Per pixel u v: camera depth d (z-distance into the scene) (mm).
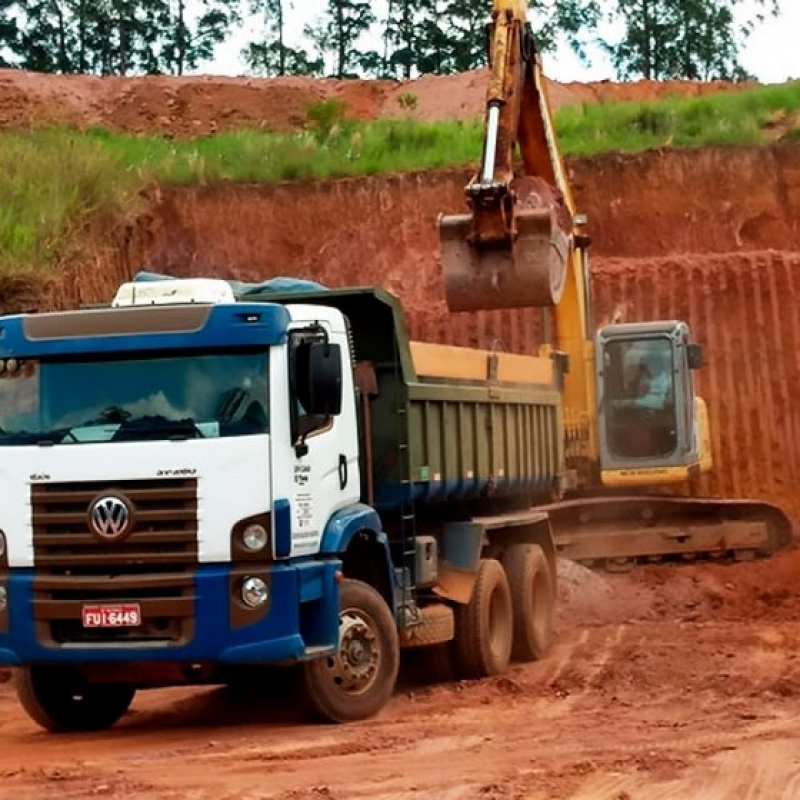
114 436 11008
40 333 11297
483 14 58375
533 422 16656
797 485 28281
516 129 17172
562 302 21078
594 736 10469
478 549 14359
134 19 60344
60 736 12008
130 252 28078
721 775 8914
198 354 11133
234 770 9586
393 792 8664
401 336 12977
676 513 21938
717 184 31938
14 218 24547
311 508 11312
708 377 28969
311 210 31516
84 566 10977
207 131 42688
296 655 10883
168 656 10812
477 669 14266
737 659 14227
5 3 59281
